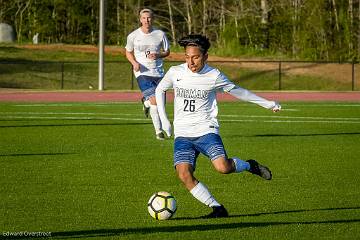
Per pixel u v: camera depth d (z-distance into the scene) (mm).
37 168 25094
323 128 38969
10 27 117250
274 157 28219
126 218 17531
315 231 16234
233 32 108375
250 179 23188
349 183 22562
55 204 19156
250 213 18141
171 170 24891
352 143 32562
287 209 18641
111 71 86688
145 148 30469
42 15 126500
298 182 22703
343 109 51406
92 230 16281
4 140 33031
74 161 26750
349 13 102750
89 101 58531
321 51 99500
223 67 89000
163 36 32938
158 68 32969
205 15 121062
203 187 17438
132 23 123188
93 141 32750
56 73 86125
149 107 33188
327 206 19062
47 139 33438
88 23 127312
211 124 17359
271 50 106625
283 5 109125
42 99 60531
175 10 127812
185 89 17219
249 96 17578
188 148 17266
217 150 17062
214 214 17516
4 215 17812
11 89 73688
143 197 20188
